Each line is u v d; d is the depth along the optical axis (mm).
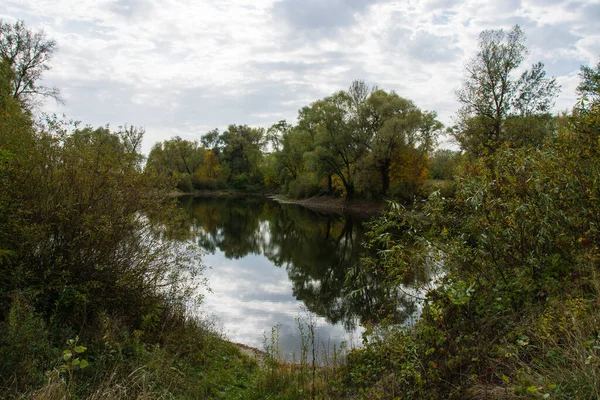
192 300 7656
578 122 4516
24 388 3588
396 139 32375
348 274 5473
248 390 5426
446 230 4562
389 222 4895
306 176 52781
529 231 4527
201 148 77438
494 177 4777
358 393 4672
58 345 4738
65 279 5539
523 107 22109
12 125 5594
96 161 6098
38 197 5703
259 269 16125
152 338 6117
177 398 4633
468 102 23312
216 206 46812
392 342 4395
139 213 6531
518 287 4219
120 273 6145
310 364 6832
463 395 3322
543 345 3174
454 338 3918
